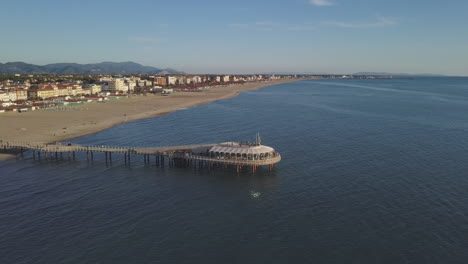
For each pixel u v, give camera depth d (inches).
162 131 5393.7
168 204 2613.2
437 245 1956.2
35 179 3233.3
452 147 4069.9
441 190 2731.3
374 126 5546.3
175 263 1851.6
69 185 3068.4
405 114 6939.0
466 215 2299.5
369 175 3110.2
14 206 2600.9
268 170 3361.2
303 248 1964.8
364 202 2539.4
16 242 2079.2
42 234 2172.7
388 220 2255.2
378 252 1905.8
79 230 2218.3
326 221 2269.9
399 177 3041.3
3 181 3174.2
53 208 2561.5
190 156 3494.1
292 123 5905.5
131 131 5413.4
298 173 3235.7
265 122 6063.0
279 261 1849.2
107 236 2138.3
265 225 2242.9
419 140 4466.0
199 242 2050.9
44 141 4633.4
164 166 3649.1
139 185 3051.2
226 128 5541.3
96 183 3115.2
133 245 2027.6
